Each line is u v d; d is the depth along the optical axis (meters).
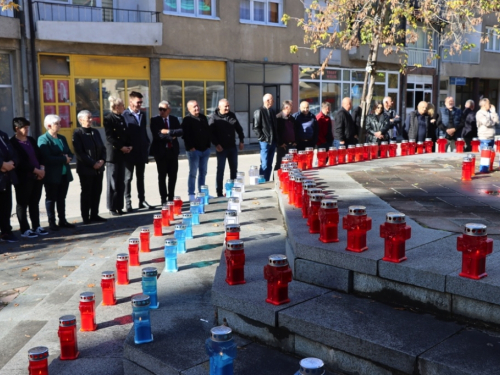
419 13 15.25
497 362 2.75
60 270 6.34
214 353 3.01
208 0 22.88
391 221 3.53
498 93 39.53
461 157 10.79
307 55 26.45
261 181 10.06
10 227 7.73
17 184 7.87
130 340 3.70
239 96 24.50
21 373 3.80
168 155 9.66
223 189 11.48
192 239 6.66
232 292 3.84
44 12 18.78
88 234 8.02
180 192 11.62
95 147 8.66
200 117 9.92
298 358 3.42
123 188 9.39
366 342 3.03
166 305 4.42
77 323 4.54
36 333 4.53
